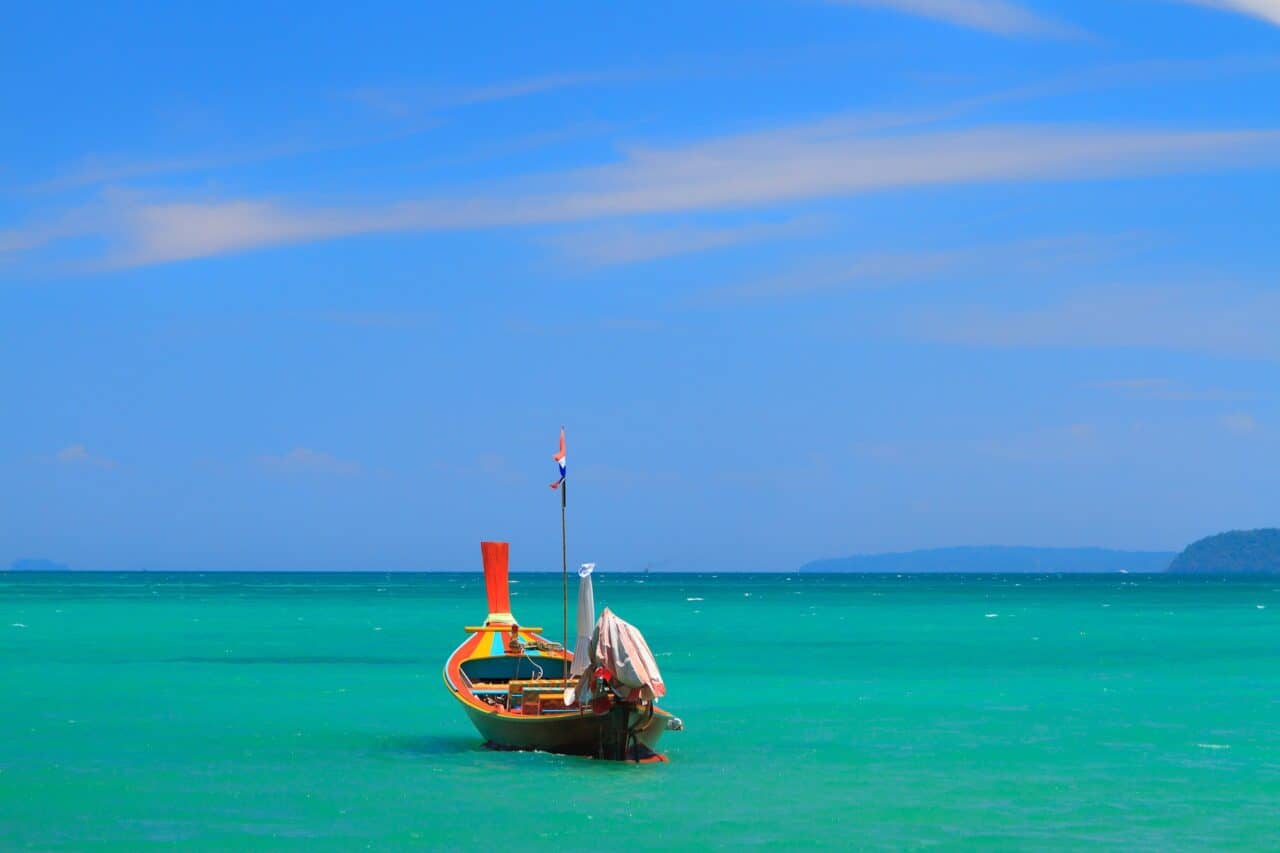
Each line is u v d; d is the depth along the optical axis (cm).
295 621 9519
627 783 2802
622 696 2900
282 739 3425
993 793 2728
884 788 2775
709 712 4053
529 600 15525
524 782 2802
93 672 5275
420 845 2266
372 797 2642
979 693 4591
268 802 2598
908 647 6956
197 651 6444
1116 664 5847
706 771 2961
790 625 9388
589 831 2369
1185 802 2650
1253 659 6128
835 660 6069
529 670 3484
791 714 4000
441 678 5059
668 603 14588
